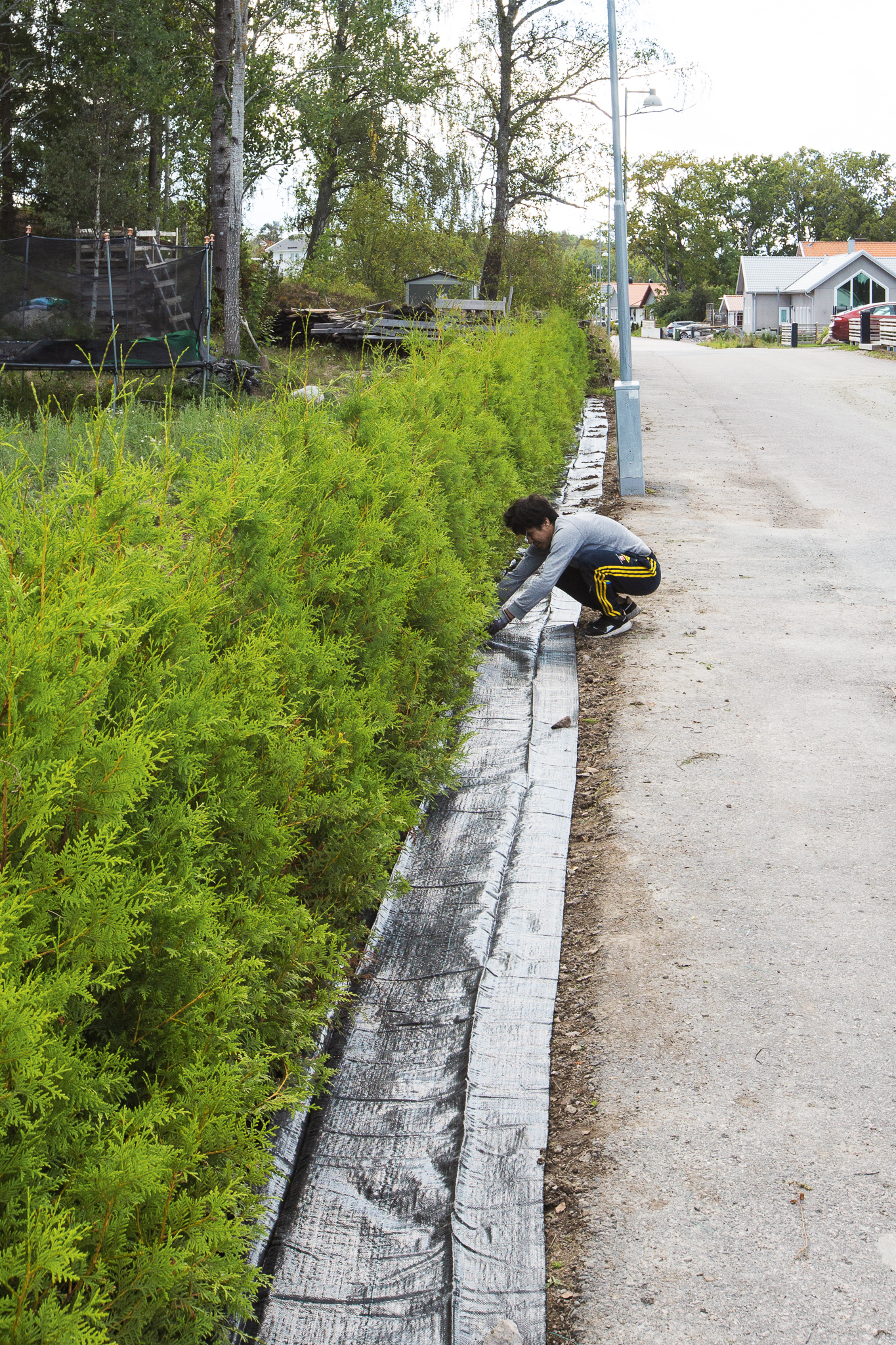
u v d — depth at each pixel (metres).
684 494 11.62
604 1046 3.34
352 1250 2.64
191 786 2.79
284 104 27.70
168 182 33.84
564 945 3.91
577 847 4.59
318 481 4.54
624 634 7.17
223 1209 2.23
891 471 12.77
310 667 3.88
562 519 6.80
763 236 114.31
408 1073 3.27
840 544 9.29
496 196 29.81
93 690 2.26
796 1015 3.41
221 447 4.39
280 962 3.17
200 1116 2.29
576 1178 2.86
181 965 2.43
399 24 29.17
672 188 109.81
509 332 13.18
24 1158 1.86
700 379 25.22
